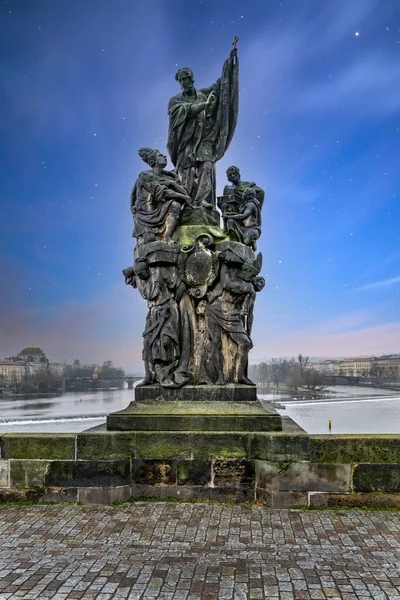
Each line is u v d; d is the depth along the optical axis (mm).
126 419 9102
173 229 10234
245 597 5227
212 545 6656
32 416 83000
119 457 8719
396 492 8266
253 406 9430
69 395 129875
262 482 8531
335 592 5332
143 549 6492
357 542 6770
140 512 8031
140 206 10422
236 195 11211
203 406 9438
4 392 132625
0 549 6555
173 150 11664
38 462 8680
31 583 5562
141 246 10250
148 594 5305
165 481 8711
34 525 7473
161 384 9672
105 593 5332
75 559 6195
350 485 8312
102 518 7766
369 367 158375
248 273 10062
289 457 8422
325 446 8406
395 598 5203
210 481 8680
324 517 7789
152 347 9898
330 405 97500
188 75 11586
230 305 10094
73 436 8734
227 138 11844
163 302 9992
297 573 5781
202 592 5340
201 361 9930
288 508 8258
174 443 8773
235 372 9859
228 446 8742
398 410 90375
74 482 8617
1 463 8703
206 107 11625
